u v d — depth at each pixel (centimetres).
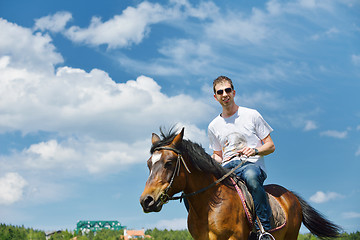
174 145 442
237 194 470
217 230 441
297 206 557
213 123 535
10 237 9894
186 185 454
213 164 469
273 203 511
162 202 416
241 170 495
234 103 524
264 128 513
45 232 10781
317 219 573
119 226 14188
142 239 10625
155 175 420
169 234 10988
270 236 469
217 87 516
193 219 466
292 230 536
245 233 459
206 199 454
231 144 512
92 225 14012
